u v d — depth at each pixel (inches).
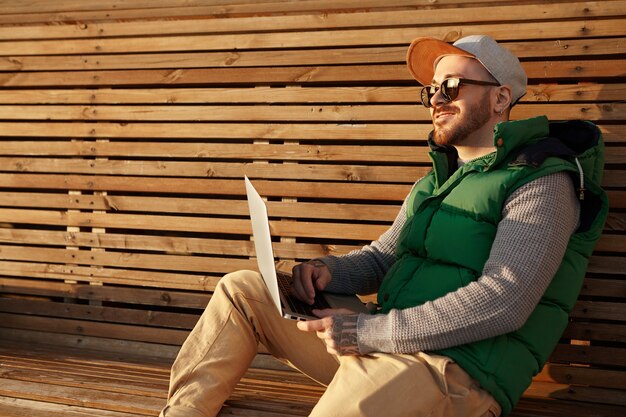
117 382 106.0
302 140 127.9
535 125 88.2
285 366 124.8
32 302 136.5
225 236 135.0
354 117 122.3
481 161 90.5
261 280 95.5
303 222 124.3
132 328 131.1
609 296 109.7
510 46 115.9
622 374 108.2
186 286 128.8
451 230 88.2
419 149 119.3
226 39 127.8
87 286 133.6
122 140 134.4
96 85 134.3
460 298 79.3
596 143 91.4
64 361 119.8
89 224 133.5
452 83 95.3
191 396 87.7
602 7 111.8
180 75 130.1
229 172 127.6
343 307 96.0
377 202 126.2
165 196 133.7
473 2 116.6
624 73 111.2
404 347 80.3
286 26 124.9
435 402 78.2
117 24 132.3
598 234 90.9
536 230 81.1
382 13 120.9
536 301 80.1
